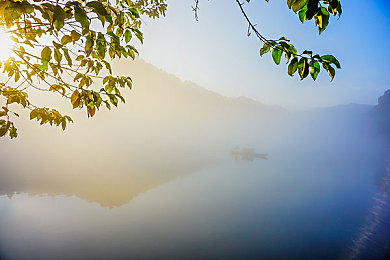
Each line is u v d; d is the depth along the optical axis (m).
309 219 40.09
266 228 35.94
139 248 28.06
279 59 1.42
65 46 1.35
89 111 2.07
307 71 1.31
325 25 1.37
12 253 25.12
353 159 115.62
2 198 41.84
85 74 1.96
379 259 27.38
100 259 25.44
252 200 50.12
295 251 29.00
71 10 1.31
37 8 1.12
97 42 1.57
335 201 50.69
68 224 33.00
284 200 50.81
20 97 2.21
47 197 44.16
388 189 60.47
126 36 1.89
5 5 1.05
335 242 31.45
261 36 1.39
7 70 1.72
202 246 29.44
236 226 36.16
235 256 27.42
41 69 1.61
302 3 1.23
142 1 4.12
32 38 1.42
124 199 45.91
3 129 2.14
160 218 37.59
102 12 1.22
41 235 29.42
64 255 25.75
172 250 27.98
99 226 33.22
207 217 39.31
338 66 1.27
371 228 36.06
